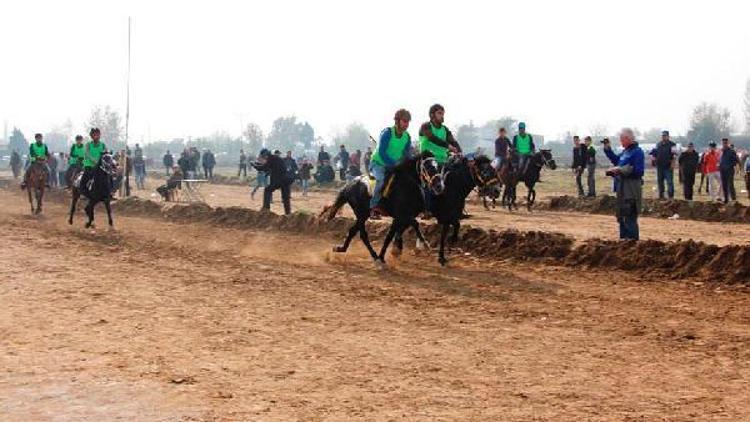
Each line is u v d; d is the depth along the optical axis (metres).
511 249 16.98
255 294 13.23
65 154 47.94
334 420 7.14
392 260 16.91
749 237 19.89
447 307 12.27
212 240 20.98
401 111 15.38
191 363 9.03
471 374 8.68
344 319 11.40
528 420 7.17
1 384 8.16
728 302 12.48
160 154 136.00
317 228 21.58
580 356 9.42
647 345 9.91
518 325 11.05
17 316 11.33
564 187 39.69
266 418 7.18
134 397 7.77
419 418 7.20
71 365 8.88
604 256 15.76
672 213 26.28
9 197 38.22
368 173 16.28
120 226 24.56
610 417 7.24
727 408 7.48
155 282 14.30
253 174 65.69
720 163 27.36
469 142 157.12
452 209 15.90
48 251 18.23
